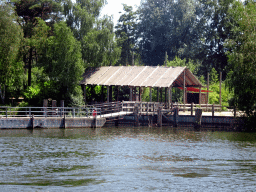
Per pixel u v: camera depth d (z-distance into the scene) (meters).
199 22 98.12
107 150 30.62
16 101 59.16
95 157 27.45
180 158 27.59
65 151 29.64
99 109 53.75
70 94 54.59
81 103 54.78
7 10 54.31
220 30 91.81
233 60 44.59
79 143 34.06
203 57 95.50
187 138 39.06
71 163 25.16
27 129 42.84
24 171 22.62
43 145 32.22
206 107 57.00
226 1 88.50
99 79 59.72
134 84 55.03
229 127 47.41
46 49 56.22
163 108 53.69
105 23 67.62
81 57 61.03
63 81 54.25
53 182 20.38
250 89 43.53
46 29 59.59
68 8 62.22
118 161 26.17
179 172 23.22
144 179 21.41
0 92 56.53
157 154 29.16
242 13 45.06
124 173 22.73
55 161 25.66
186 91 64.25
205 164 25.59
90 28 63.69
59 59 54.28
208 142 36.09
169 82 53.00
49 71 55.53
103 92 64.75
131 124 54.78
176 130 47.28
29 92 55.94
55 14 74.19
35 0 69.12
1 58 52.66
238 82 44.00
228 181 21.22
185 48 98.88
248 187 20.05
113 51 66.19
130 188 19.61
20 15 70.94
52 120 44.56
